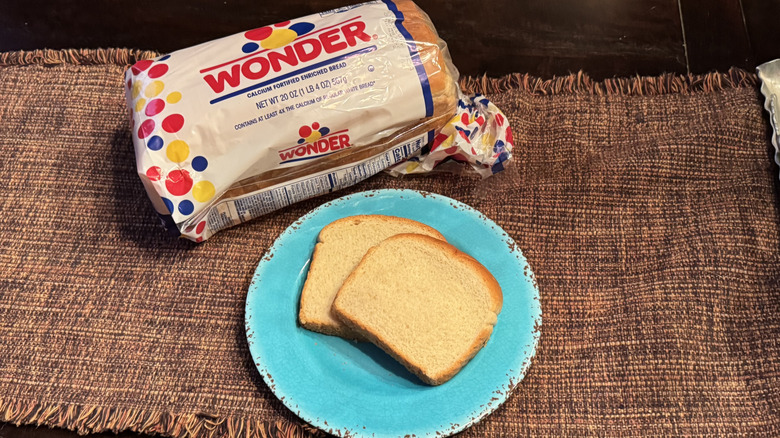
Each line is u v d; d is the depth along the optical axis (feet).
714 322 2.66
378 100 2.77
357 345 2.53
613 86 3.39
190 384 2.56
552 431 2.44
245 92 2.67
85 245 2.94
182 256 2.90
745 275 2.78
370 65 2.79
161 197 2.61
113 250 2.93
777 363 2.56
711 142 3.14
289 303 2.60
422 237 2.63
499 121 3.09
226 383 2.56
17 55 3.48
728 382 2.52
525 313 2.53
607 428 2.44
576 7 3.75
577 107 3.32
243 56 2.75
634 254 2.87
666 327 2.65
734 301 2.72
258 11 3.75
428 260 2.59
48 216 3.02
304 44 2.79
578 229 2.95
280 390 2.37
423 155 3.09
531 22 3.70
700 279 2.77
